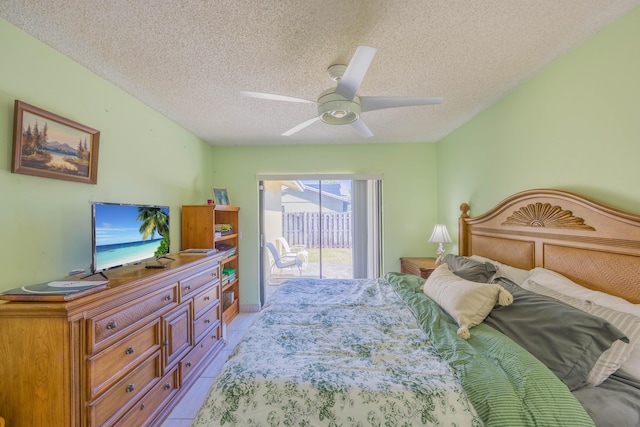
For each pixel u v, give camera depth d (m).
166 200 2.74
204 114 2.68
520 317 1.42
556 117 1.78
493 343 1.31
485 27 1.46
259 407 1.08
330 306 2.01
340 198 4.91
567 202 1.65
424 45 1.62
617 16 1.38
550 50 1.67
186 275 2.16
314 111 2.61
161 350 1.82
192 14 1.35
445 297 1.75
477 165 2.74
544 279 1.67
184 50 1.65
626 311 1.22
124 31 1.48
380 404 1.05
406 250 3.84
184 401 2.01
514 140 2.20
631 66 1.34
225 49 1.65
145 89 2.15
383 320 1.76
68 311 1.20
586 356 1.11
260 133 3.31
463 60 1.78
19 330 1.23
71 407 1.22
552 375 1.07
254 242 3.89
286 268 5.07
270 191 4.92
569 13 1.36
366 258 4.03
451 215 3.34
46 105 1.57
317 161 3.85
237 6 1.30
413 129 3.22
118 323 1.48
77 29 1.45
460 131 3.09
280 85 2.10
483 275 2.02
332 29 1.47
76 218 1.75
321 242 4.68
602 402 1.00
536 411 0.95
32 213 1.50
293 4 1.29
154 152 2.55
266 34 1.51
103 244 1.66
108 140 2.02
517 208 2.10
